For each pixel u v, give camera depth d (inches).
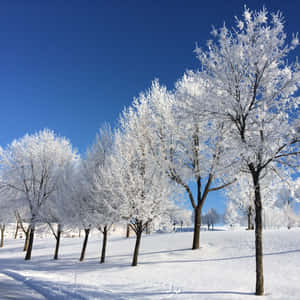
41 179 951.0
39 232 902.4
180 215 630.5
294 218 1467.8
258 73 370.9
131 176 579.5
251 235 741.9
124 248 847.1
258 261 322.7
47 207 866.1
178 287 348.8
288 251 557.9
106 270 534.6
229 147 378.3
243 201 1149.7
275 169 376.8
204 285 359.9
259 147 332.5
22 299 299.6
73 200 748.0
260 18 371.9
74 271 554.3
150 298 292.2
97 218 658.2
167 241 847.1
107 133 839.7
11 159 954.1
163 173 621.6
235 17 395.9
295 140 341.7
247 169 394.0
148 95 784.9
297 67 361.4
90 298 286.0
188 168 676.7
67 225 772.6
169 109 727.1
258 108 368.2
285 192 1446.9
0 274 544.4
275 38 361.4
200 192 719.7
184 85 752.3
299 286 335.9
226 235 790.5
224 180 666.8
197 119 409.1
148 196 565.3
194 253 647.1
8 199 946.7
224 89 384.2
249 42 382.0
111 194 644.7
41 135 1003.3
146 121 712.4
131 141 676.7
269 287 343.3
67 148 1059.9
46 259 831.1
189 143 678.5
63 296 305.7
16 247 1256.8
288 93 370.0
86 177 796.6
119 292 321.7
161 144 712.4
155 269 506.0
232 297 296.5
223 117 390.9
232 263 529.0
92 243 1137.4
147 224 584.7
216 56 398.0
